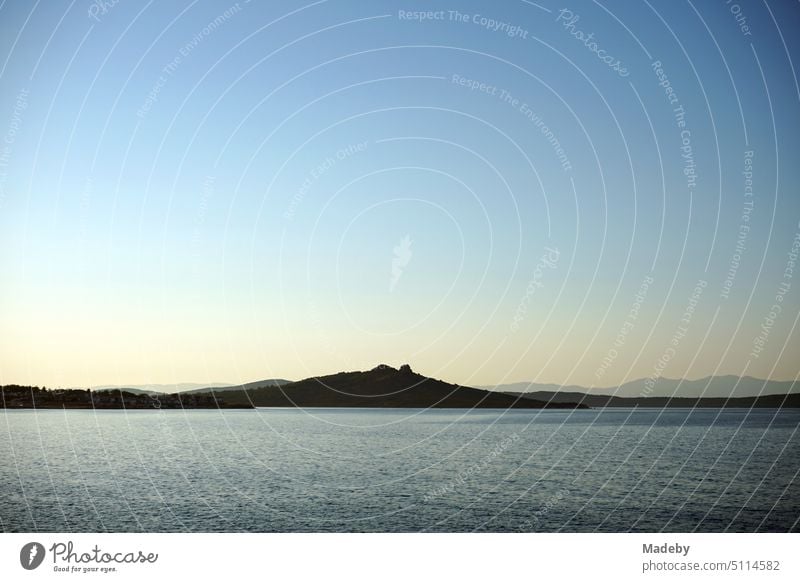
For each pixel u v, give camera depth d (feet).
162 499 58.75
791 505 59.98
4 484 64.39
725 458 92.02
